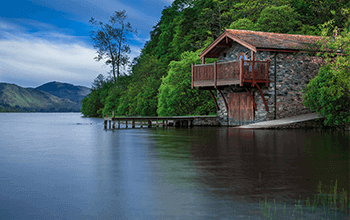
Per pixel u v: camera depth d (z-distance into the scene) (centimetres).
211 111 3541
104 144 1616
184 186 709
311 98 2395
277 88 2623
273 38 2748
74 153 1284
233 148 1362
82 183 748
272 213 527
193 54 3619
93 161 1066
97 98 10356
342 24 3494
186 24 5688
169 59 5856
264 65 2588
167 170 892
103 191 675
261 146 1419
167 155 1183
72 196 640
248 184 721
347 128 2361
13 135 2448
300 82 2686
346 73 2173
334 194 635
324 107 2323
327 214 521
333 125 2409
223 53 3009
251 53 2558
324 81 2336
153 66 5606
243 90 2844
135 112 5288
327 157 1101
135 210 551
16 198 629
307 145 1442
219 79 2700
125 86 7000
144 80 5494
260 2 4209
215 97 3453
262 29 3669
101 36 6969
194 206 567
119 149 1388
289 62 2655
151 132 2473
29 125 4547
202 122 3178
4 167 967
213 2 4956
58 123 5338
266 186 700
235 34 2698
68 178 803
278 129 2406
